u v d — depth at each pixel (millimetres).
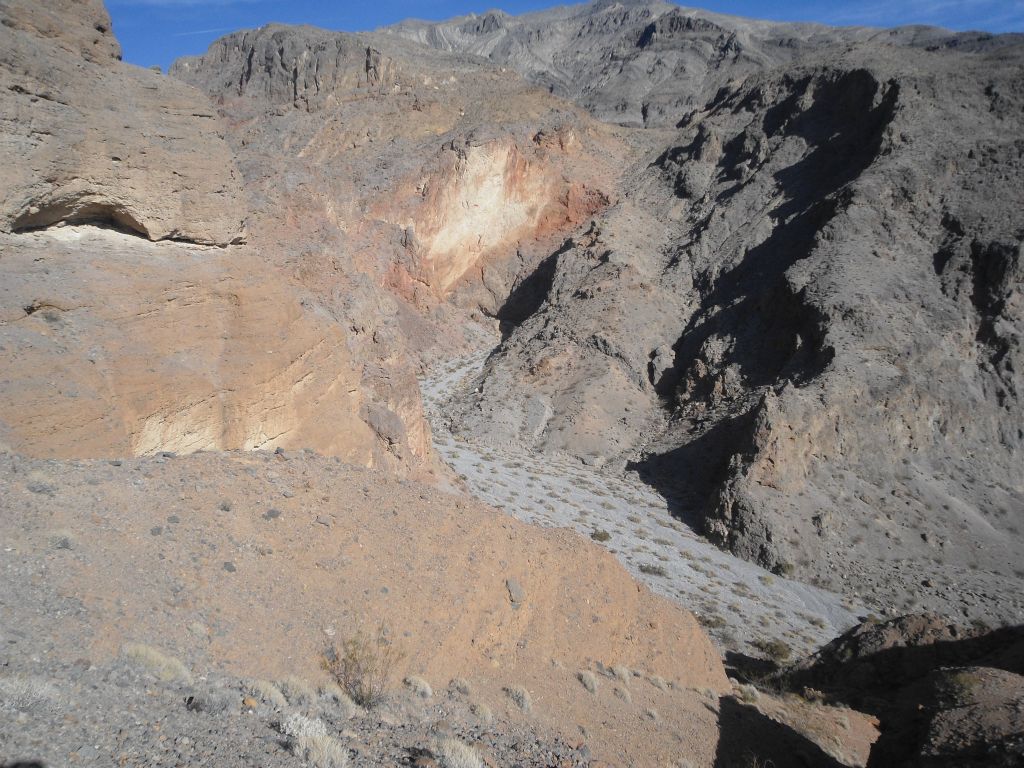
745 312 62625
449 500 15992
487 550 14898
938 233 58438
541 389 62438
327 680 10000
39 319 13117
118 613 8617
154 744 6617
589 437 55438
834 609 34969
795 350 53250
